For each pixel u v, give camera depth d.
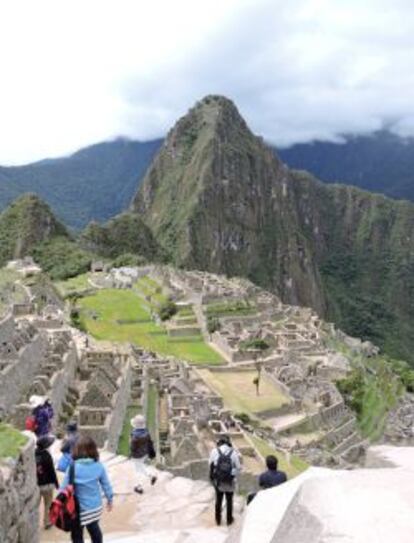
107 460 25.22
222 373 89.69
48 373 41.56
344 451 76.56
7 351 38.62
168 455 43.38
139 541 17.30
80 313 111.06
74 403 41.78
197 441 46.44
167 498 21.81
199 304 123.44
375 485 9.43
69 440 19.23
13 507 13.79
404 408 106.94
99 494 14.61
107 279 150.75
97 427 34.50
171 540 17.38
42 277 125.12
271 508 11.14
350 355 127.38
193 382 71.94
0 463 14.03
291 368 90.06
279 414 75.88
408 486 9.40
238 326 113.56
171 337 108.00
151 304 124.44
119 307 121.25
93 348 62.12
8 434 15.71
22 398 36.66
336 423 81.50
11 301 83.50
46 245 199.62
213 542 17.05
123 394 44.06
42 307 89.06
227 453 19.22
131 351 69.25
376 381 111.44
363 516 8.47
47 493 18.22
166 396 58.06
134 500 21.70
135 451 22.98
